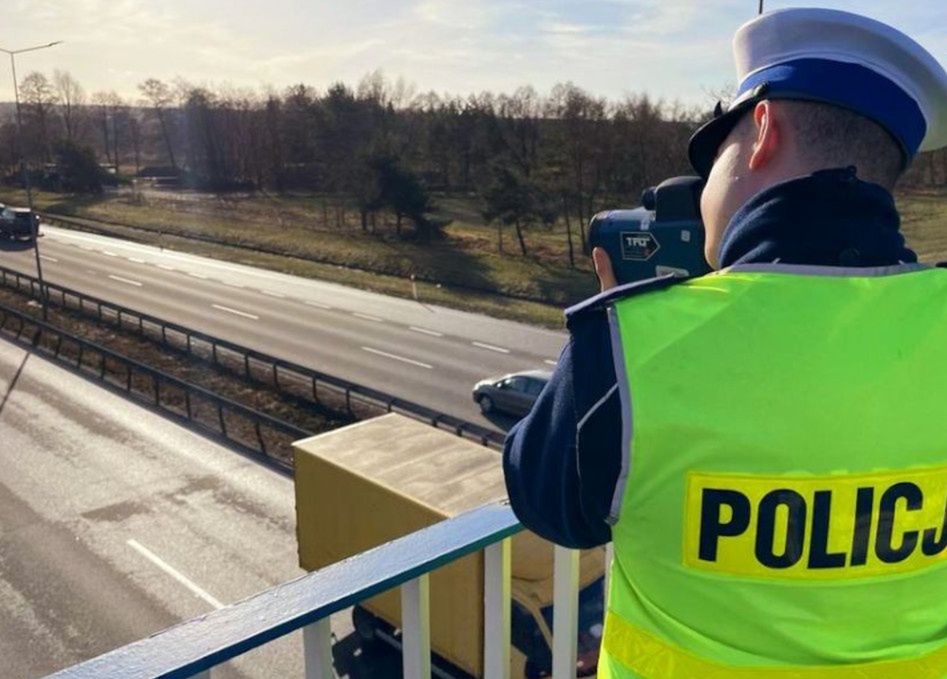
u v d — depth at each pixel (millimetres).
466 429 17656
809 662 1198
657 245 1771
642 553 1245
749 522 1155
